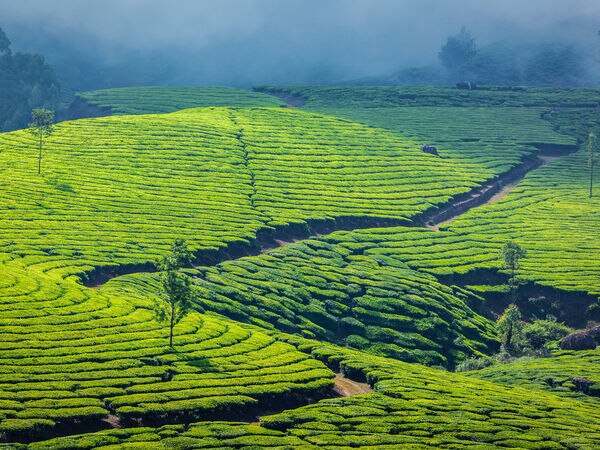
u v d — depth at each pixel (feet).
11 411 277.85
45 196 554.05
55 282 416.87
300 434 292.61
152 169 640.58
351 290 490.90
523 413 331.98
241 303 453.99
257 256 522.06
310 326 451.12
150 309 404.98
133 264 477.36
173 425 289.53
